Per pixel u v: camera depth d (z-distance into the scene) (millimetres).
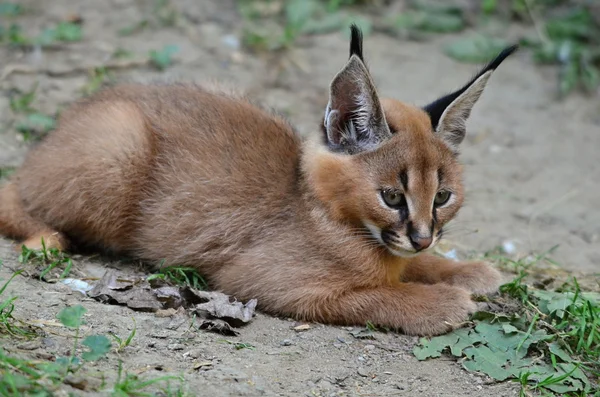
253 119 11648
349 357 9891
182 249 11227
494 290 11422
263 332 10273
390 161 10156
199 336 9852
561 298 10992
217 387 8719
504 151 16953
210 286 11320
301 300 10547
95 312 9977
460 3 21203
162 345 9492
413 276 11680
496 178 16047
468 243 13758
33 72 16922
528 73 19484
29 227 11516
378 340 10352
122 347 9188
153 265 11523
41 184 11352
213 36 19078
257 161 11180
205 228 11109
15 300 9922
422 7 20938
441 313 10516
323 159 10422
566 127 17875
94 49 17938
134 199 11383
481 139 17297
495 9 21234
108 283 10617
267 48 18922
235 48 18781
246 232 11016
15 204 11664
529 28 20797
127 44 18328
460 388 9484
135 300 10352
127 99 11750
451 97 10875
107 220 11375
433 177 10227
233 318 10273
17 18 18875
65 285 10625
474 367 9844
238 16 20031
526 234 14258
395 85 18203
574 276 12320
